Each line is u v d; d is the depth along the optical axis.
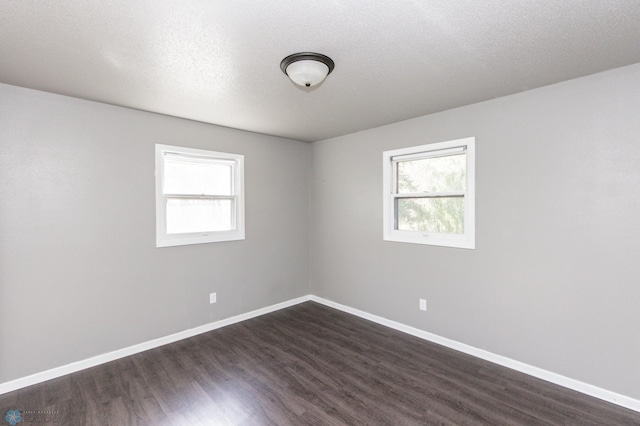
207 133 3.51
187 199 3.44
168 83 2.37
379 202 3.70
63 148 2.63
